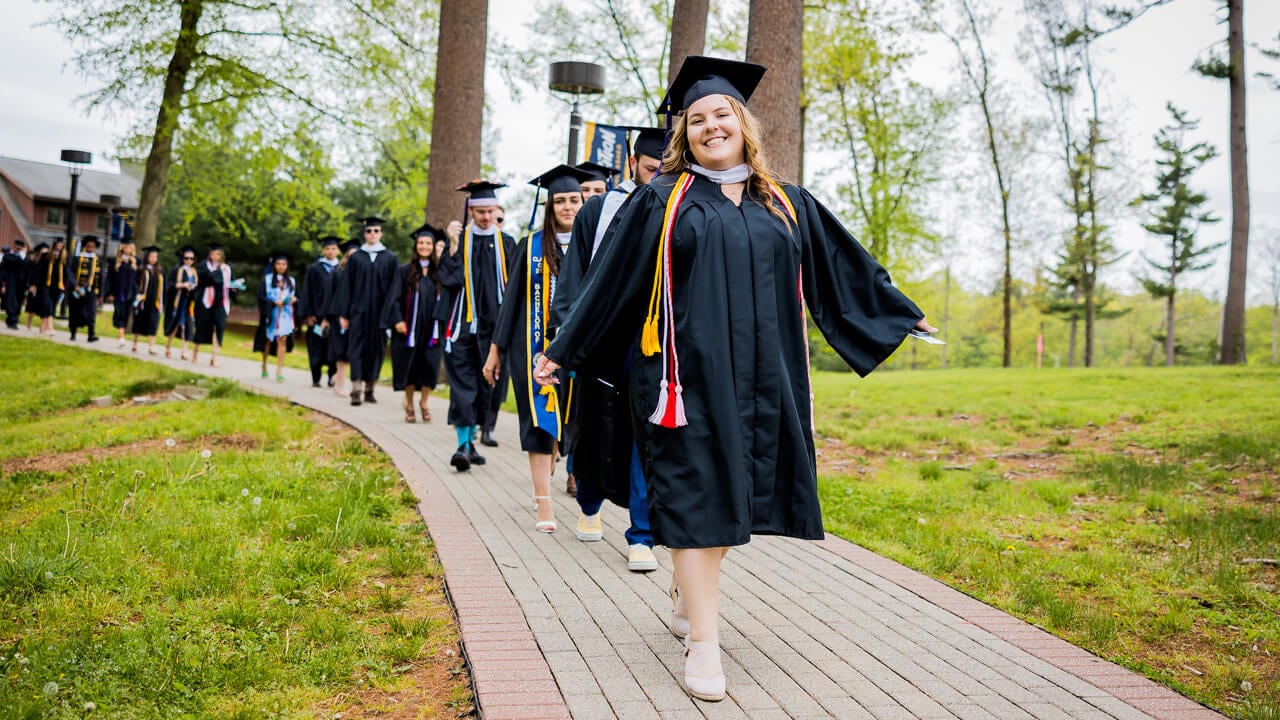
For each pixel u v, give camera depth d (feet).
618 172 21.33
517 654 11.60
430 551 16.63
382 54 65.57
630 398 11.10
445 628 12.95
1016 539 19.03
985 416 36.60
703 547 10.29
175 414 31.83
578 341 11.05
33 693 10.27
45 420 34.45
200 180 72.59
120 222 106.73
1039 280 143.13
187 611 13.03
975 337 228.22
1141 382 45.44
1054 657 12.16
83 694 10.32
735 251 10.48
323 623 12.62
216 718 10.02
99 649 11.42
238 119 67.87
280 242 103.60
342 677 11.26
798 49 29.66
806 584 15.26
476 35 44.27
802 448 10.59
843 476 25.96
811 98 88.43
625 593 14.25
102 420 32.30
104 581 13.97
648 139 16.22
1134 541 18.70
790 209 10.99
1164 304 217.97
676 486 10.38
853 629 13.03
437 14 65.57
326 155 70.54
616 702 10.27
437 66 44.52
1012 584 15.58
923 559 17.16
